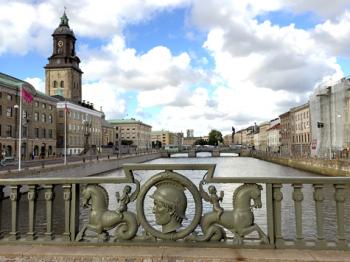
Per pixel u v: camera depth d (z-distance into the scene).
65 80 108.44
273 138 132.25
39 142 75.81
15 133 66.31
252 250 3.70
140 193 3.93
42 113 78.00
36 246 3.98
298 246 3.73
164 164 3.90
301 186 3.86
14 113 66.06
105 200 4.05
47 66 108.62
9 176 30.02
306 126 87.81
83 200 4.07
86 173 52.38
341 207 3.77
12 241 4.06
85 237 4.05
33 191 4.18
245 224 3.78
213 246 3.78
